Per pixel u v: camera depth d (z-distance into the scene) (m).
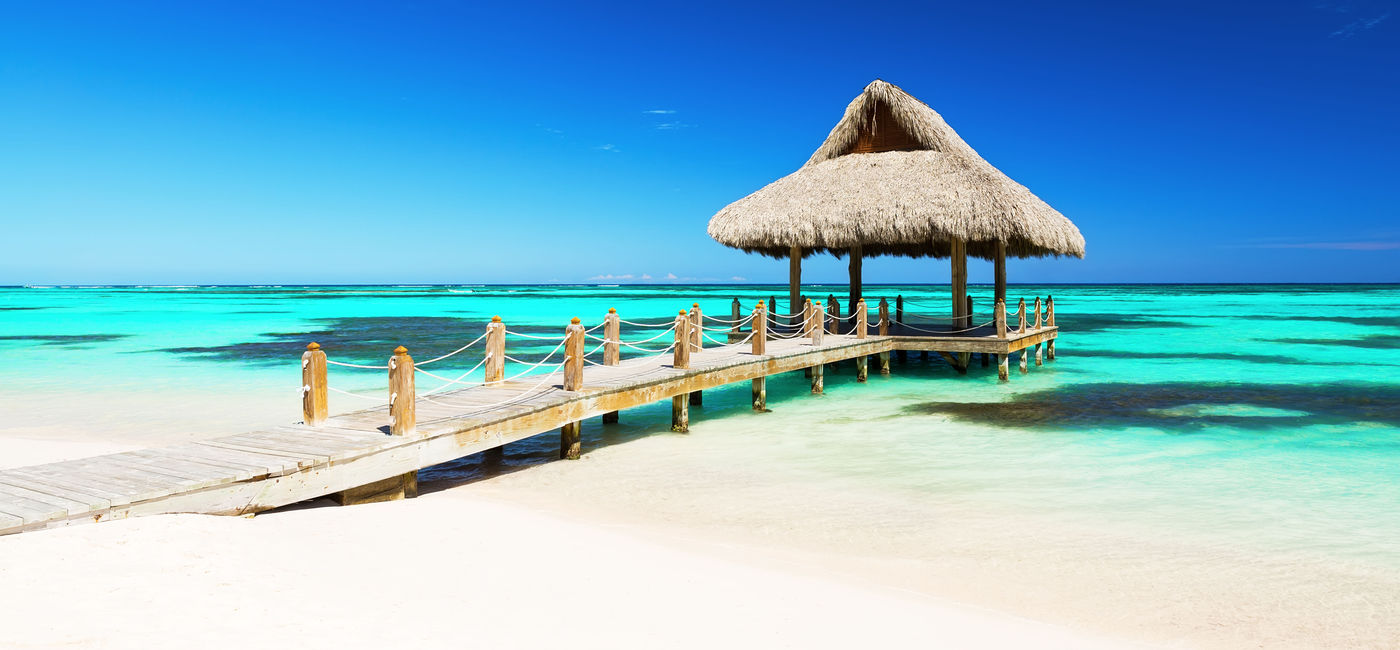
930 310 48.72
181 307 59.59
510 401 8.90
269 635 3.93
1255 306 55.28
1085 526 6.89
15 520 4.89
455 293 129.75
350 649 3.85
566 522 6.83
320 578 4.87
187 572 4.68
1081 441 10.64
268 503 6.08
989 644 4.42
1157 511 7.36
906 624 4.67
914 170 16.41
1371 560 6.00
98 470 6.03
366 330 33.72
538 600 4.79
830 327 17.33
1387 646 4.54
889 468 9.13
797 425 11.84
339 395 14.77
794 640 4.36
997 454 9.86
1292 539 6.53
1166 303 61.03
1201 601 5.20
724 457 9.71
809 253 19.33
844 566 5.82
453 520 6.49
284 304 67.75
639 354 24.25
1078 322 37.81
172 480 5.74
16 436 10.83
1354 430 11.42
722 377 11.98
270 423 11.89
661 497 7.87
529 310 56.25
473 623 4.35
